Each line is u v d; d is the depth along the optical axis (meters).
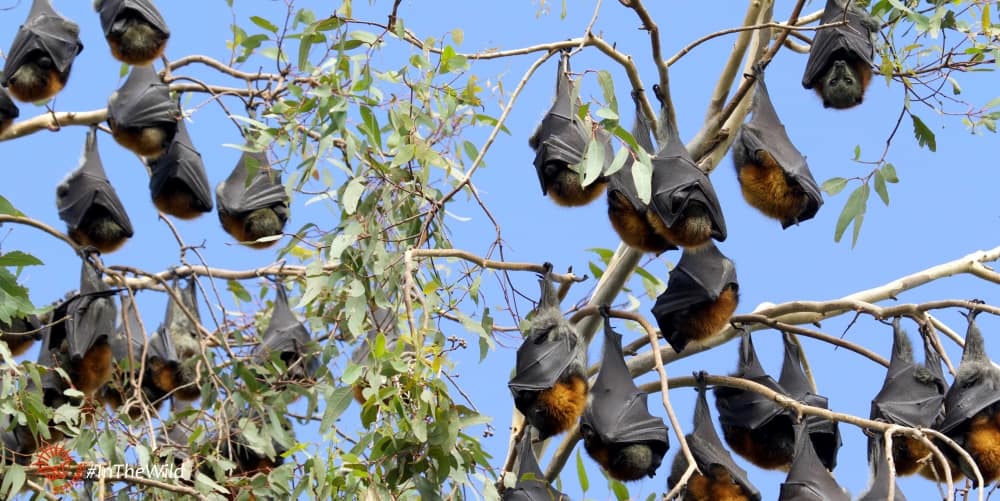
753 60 22.89
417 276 19.56
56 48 24.97
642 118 20.98
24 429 20.30
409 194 19.67
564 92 20.95
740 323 22.25
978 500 15.40
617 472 20.56
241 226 26.25
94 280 21.72
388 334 19.97
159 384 23.16
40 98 24.98
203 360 20.20
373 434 16.75
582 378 19.75
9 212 21.23
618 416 20.59
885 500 19.86
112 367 22.23
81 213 25.33
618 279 22.14
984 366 21.22
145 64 24.97
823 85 23.22
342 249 18.39
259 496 17.97
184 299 23.89
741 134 21.89
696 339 21.84
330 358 19.86
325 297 21.47
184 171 25.89
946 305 21.66
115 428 18.41
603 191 20.80
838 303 21.95
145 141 24.92
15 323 22.77
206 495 17.66
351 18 19.78
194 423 19.27
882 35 22.34
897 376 21.89
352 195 18.34
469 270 19.62
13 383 18.19
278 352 21.00
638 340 22.41
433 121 20.20
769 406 22.66
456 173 20.23
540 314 19.75
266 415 19.62
